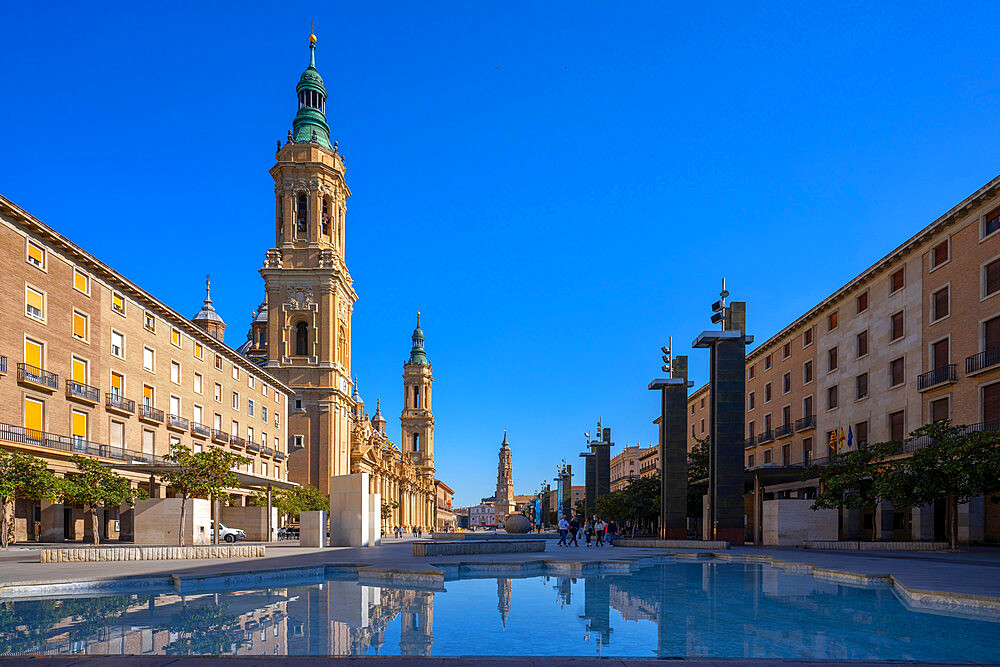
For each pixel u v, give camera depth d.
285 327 82.00
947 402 40.19
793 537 35.97
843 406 52.00
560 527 43.38
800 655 8.87
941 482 30.62
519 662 7.90
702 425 88.12
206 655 8.09
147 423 50.66
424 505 166.25
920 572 18.02
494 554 29.84
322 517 39.09
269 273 82.25
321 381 81.69
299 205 84.56
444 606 13.24
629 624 11.23
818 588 16.42
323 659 7.91
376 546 40.44
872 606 13.21
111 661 7.77
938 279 41.00
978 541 36.56
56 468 40.22
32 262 39.78
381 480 109.56
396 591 15.84
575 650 9.24
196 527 33.94
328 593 15.34
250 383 70.81
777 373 65.62
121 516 47.81
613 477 151.25
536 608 13.04
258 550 26.56
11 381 37.72
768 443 65.81
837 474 36.72
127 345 48.84
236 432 67.06
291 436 80.62
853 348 50.91
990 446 29.95
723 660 8.03
